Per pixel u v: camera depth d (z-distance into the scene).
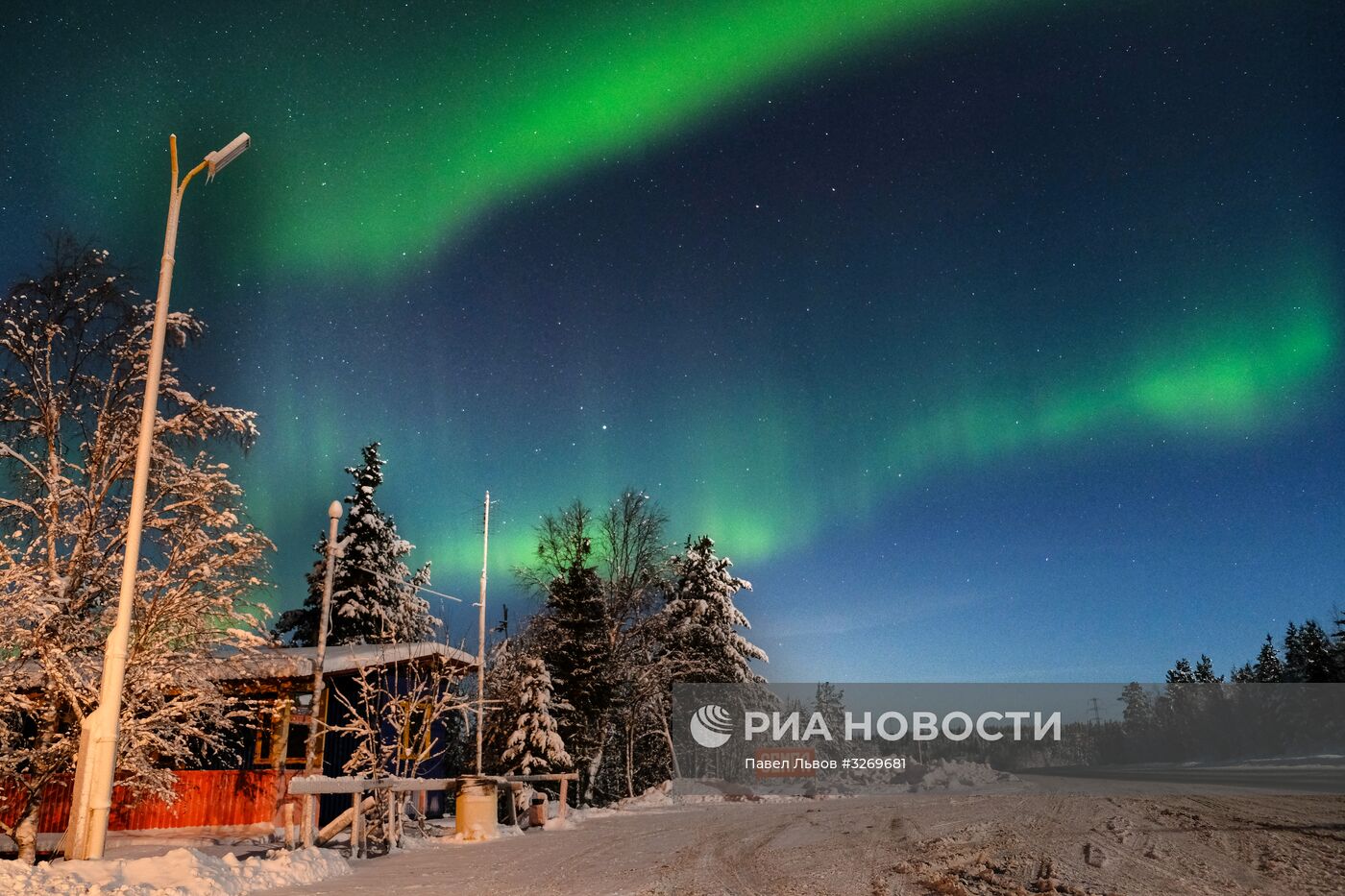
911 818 18.09
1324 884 9.03
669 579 36.41
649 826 19.45
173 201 12.12
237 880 10.62
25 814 14.69
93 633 15.54
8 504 15.25
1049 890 9.02
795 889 9.86
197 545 15.72
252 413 16.84
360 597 36.94
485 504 23.72
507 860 13.61
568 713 28.56
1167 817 15.77
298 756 20.12
